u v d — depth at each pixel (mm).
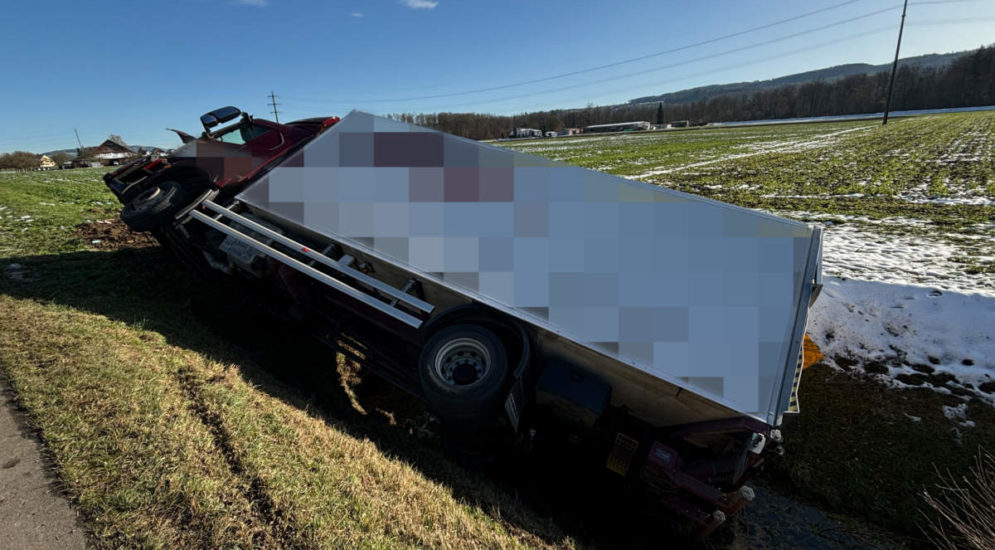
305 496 2762
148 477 2615
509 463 4523
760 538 4219
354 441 3727
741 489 3264
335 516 2693
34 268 6215
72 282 5918
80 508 2385
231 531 2398
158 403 3283
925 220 10578
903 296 6430
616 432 3928
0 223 8781
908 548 4141
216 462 2855
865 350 5953
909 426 5031
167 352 4207
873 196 14062
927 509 4355
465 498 3592
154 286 6430
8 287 5355
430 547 2754
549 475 4555
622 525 4176
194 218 5168
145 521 2361
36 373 3406
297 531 2500
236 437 3121
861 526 4363
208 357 4406
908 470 4672
